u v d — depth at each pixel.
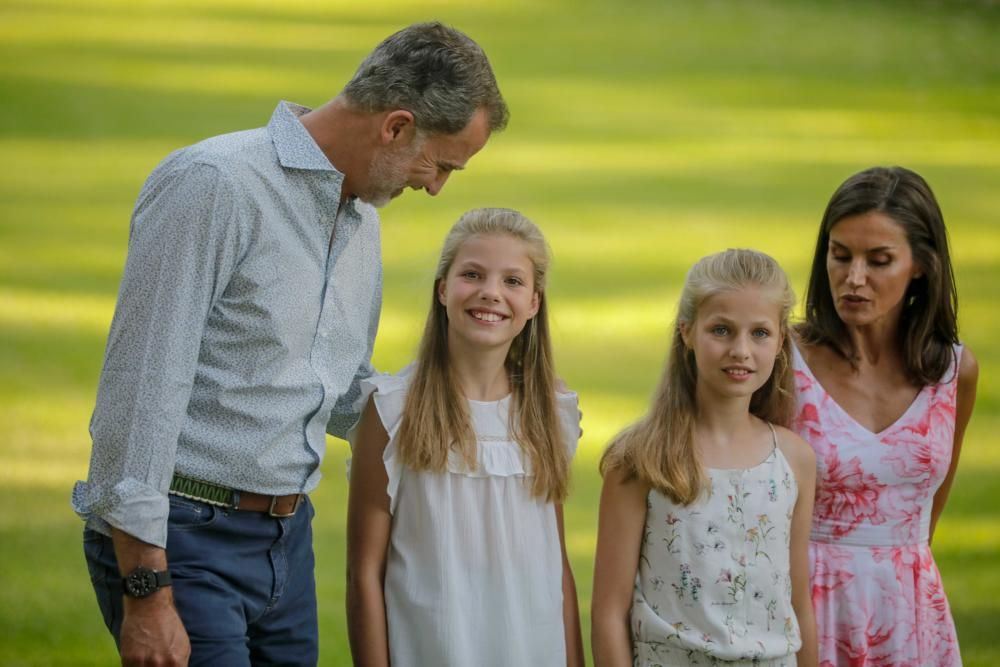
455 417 9.40
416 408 9.37
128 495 8.08
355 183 9.00
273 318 8.59
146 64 58.06
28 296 28.83
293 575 9.16
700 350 9.27
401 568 9.34
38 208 37.19
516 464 9.48
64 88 52.75
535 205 40.09
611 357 26.28
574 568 16.59
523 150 47.75
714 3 80.25
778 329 9.29
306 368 8.84
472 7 77.12
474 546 9.37
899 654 9.69
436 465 9.29
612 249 35.47
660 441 9.28
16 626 14.09
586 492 19.28
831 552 9.75
